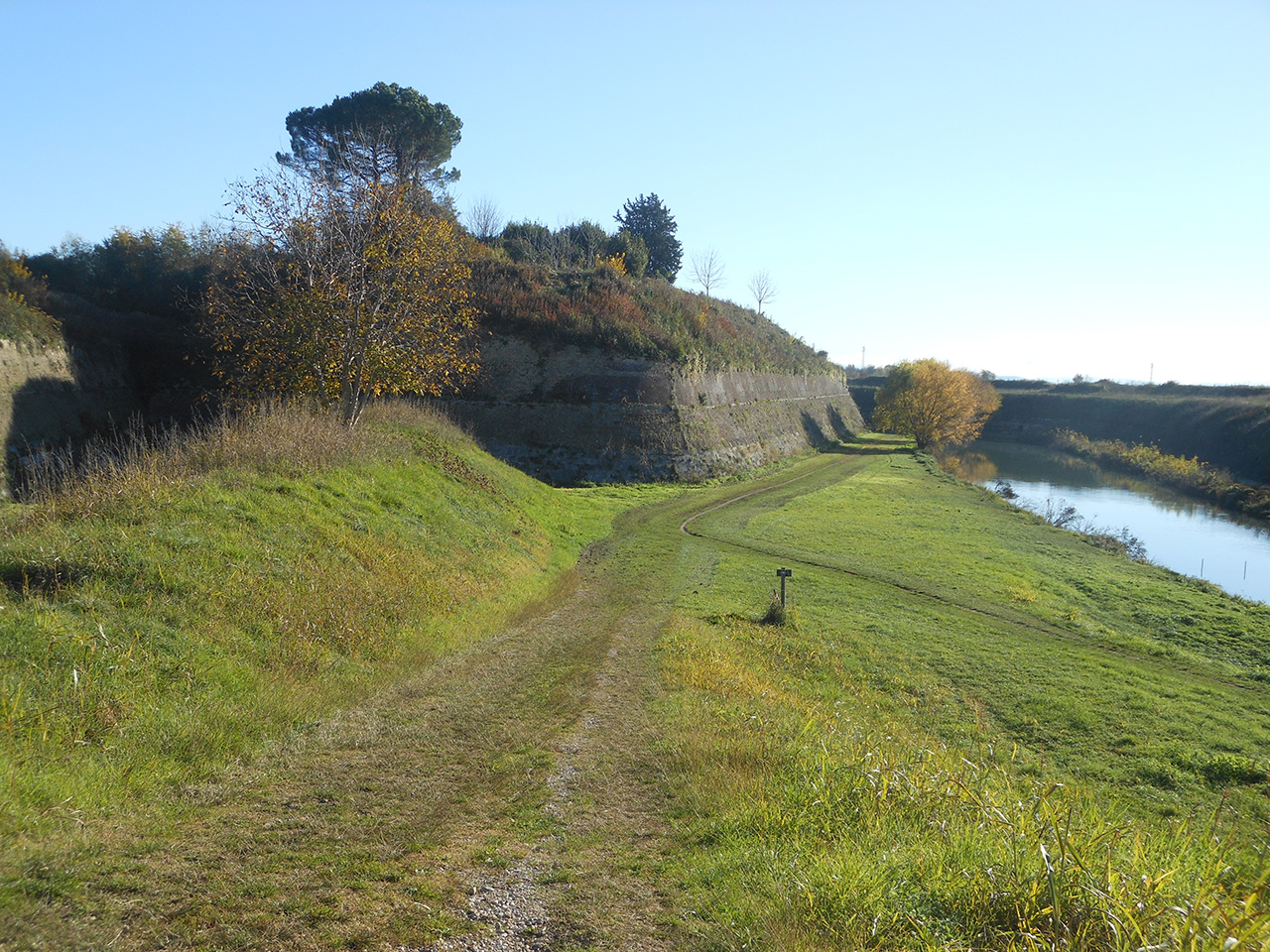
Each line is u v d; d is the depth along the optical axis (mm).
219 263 46000
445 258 31312
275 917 5125
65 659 8508
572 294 55188
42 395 34781
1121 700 16797
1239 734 15195
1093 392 111250
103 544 11609
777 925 5047
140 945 4656
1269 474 64062
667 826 7242
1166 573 33625
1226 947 4008
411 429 30281
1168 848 6141
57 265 52125
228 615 11500
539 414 49250
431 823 7035
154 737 7957
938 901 5219
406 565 16938
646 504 42812
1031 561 33094
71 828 6039
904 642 20406
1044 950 4445
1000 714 15656
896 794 7512
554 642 15883
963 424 86250
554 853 6531
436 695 11414
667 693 12250
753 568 28469
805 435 75250
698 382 55812
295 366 28609
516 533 26000
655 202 96062
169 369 45094
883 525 39688
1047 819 5988
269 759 8336
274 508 15852
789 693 14320
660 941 5098
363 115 57219
